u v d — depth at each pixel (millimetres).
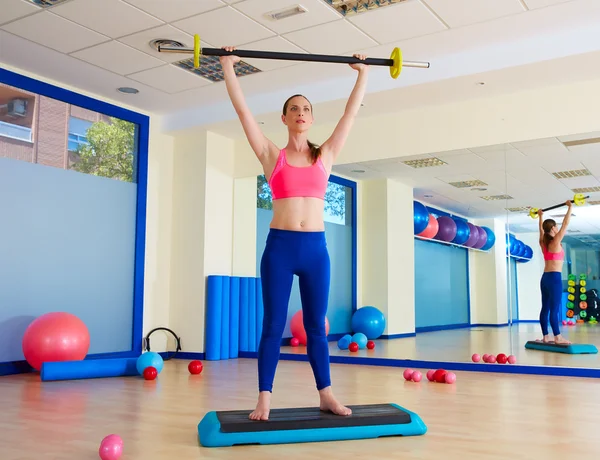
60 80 5941
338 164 6664
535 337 6250
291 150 2963
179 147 7250
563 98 5406
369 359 6195
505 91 5598
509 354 6105
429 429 3027
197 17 4641
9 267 5418
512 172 6219
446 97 5789
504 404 3773
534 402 3854
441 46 5121
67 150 6051
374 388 4496
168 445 2709
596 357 5797
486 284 6754
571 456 2484
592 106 5266
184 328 6953
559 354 5996
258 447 2670
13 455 2525
